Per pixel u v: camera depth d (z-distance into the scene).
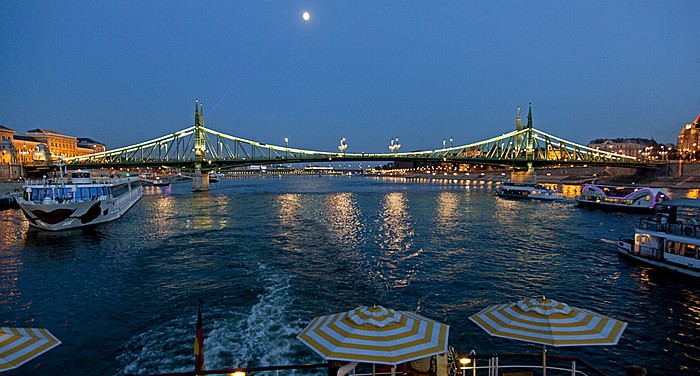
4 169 120.69
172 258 36.12
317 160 154.62
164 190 156.62
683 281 29.66
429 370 11.38
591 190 83.06
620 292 27.22
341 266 33.28
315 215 71.25
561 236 48.62
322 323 10.92
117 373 16.66
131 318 22.22
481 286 28.16
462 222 61.72
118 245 42.38
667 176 156.12
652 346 19.59
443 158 156.25
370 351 9.39
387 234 50.16
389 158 157.75
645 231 34.81
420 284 28.41
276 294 25.83
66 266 33.66
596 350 19.08
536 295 26.44
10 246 42.03
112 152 155.62
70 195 56.03
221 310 23.09
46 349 10.79
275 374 16.39
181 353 18.19
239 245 42.25
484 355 12.38
